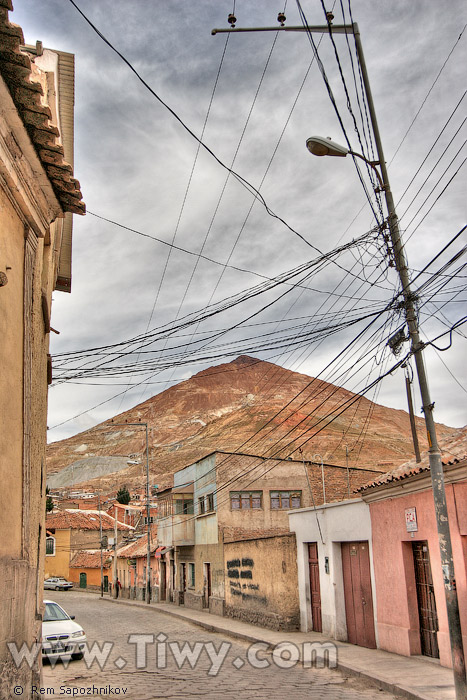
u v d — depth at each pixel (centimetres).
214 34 899
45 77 868
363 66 1037
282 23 903
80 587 6850
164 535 3922
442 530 957
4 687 599
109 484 16912
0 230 658
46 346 1043
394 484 1341
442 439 1365
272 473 3250
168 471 15075
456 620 923
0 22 553
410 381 1145
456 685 907
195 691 1059
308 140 1001
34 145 693
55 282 1312
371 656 1360
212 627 2334
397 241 1042
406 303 1029
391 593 1402
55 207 822
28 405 743
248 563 2416
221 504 3125
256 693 1038
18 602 668
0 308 654
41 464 926
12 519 676
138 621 2817
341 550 1722
